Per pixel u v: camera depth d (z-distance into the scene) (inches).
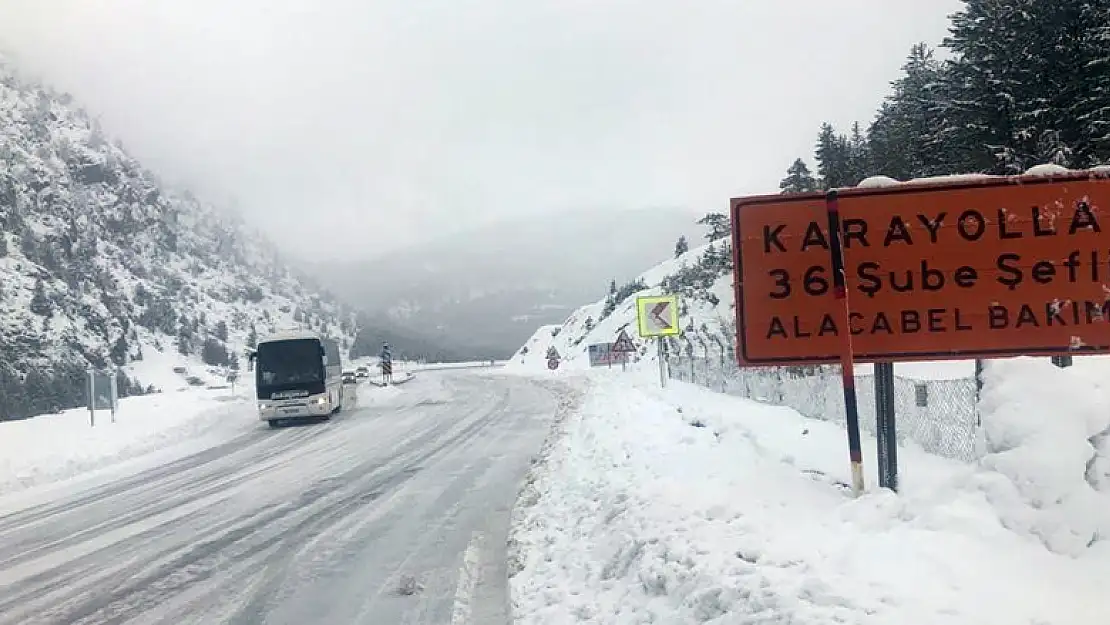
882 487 240.8
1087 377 223.8
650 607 194.7
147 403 1254.3
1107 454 201.0
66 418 1029.2
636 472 352.8
